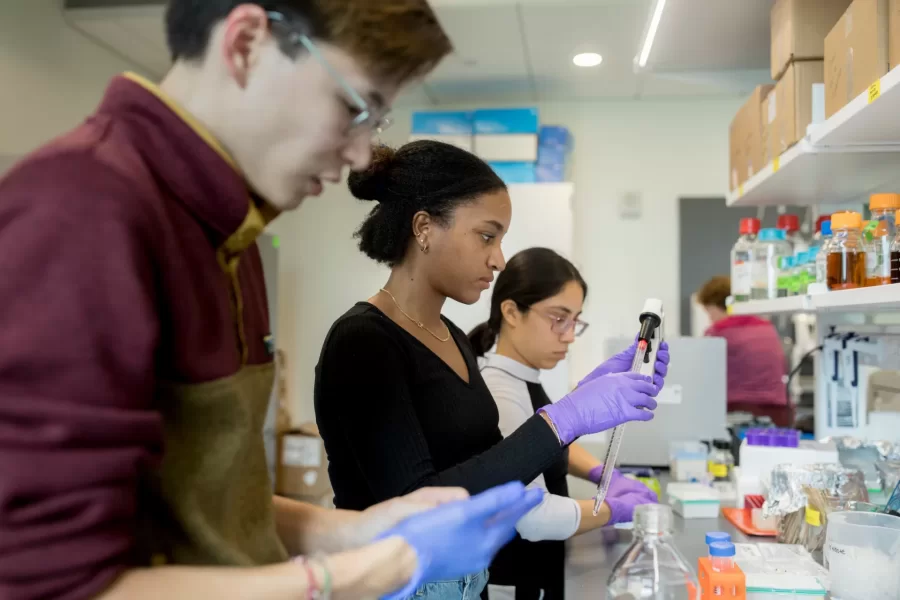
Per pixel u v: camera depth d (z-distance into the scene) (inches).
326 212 180.7
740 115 89.7
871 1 48.8
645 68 96.0
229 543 28.7
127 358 21.5
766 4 73.4
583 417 46.2
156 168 24.7
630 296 173.3
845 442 72.1
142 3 122.6
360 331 46.2
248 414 28.4
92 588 20.5
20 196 21.0
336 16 24.5
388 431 43.9
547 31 129.6
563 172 158.4
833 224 58.4
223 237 26.9
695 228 171.3
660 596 45.7
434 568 27.8
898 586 42.6
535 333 66.1
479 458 44.4
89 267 20.9
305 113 25.6
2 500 19.2
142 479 26.5
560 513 56.4
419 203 49.0
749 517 67.9
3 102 113.0
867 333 78.6
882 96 44.7
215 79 25.3
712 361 94.2
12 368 19.7
